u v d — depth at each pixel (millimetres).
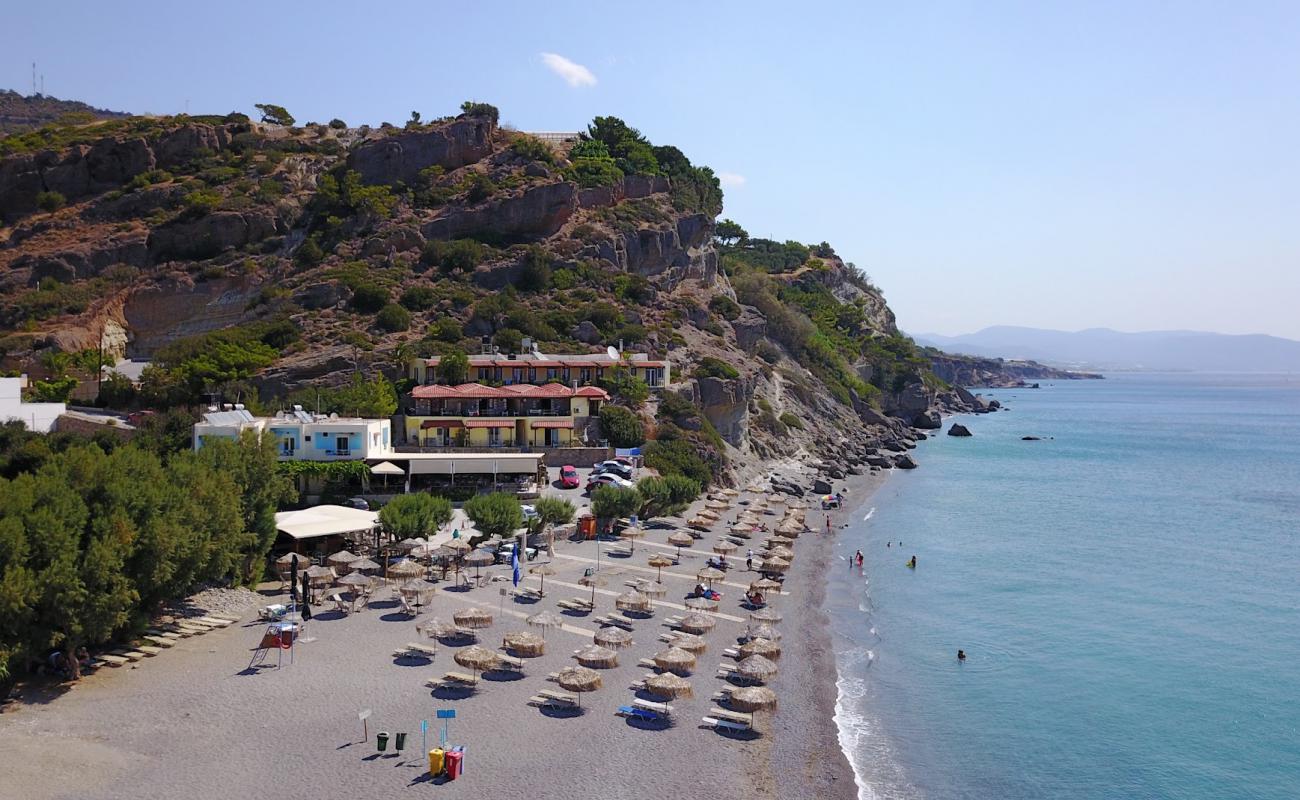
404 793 37000
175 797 35844
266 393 113438
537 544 78375
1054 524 106625
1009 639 63375
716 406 130875
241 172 174625
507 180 169250
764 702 45375
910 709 50812
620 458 105188
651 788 38844
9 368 129125
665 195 190125
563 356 122188
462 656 47531
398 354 117250
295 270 149750
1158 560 88125
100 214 165375
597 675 46094
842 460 156125
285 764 38812
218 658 50250
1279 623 68000
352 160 172250
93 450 57188
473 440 107000
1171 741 47781
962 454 182000
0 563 43719
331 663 49969
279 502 76500
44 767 37406
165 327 146875
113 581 47125
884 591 74875
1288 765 45344
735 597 67938
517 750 41156
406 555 68625
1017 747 46594
